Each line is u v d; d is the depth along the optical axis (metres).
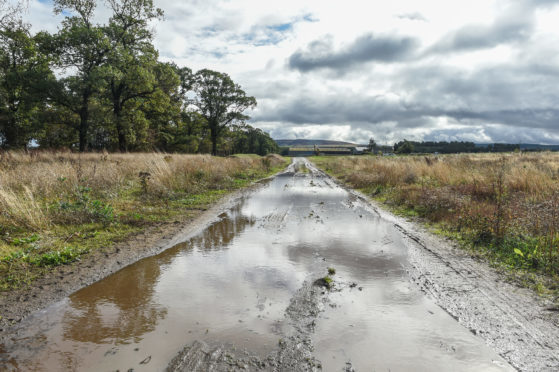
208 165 16.33
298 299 3.58
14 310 3.38
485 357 2.62
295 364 2.48
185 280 4.14
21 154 14.73
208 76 53.03
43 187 8.19
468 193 9.28
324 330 2.97
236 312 3.30
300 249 5.44
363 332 2.94
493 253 5.17
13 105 27.78
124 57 27.59
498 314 3.30
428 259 4.96
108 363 2.52
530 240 5.26
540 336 2.91
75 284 4.02
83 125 27.94
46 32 26.11
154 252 5.28
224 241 5.93
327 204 10.05
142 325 3.07
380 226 7.12
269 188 14.40
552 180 9.80
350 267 4.61
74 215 6.73
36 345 2.77
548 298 3.64
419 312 3.33
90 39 25.84
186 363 2.51
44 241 5.43
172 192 10.66
